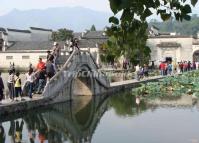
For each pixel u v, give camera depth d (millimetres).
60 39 133500
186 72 79812
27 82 37156
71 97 44500
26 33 125438
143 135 26266
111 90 53969
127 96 50875
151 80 67562
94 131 28375
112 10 6770
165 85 57250
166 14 8320
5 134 27359
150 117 33500
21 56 103500
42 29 133375
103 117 34531
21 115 34062
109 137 26188
